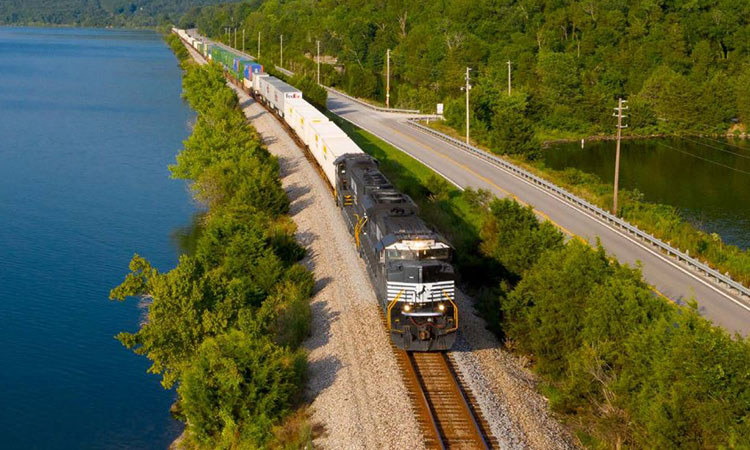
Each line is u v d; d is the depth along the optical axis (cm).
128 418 3058
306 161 6756
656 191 7600
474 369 2819
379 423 2459
